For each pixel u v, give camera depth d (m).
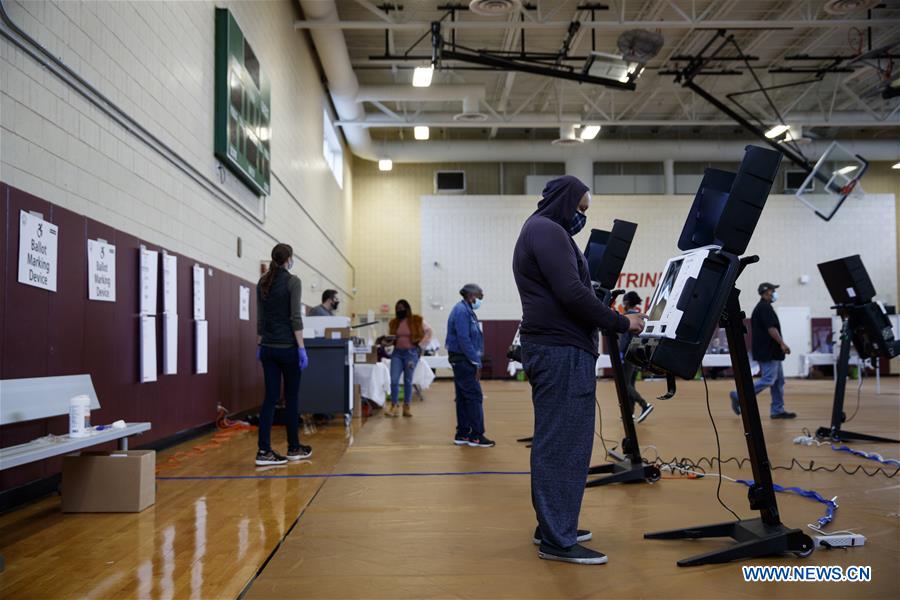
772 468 4.52
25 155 3.72
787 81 15.75
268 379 5.03
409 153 17.89
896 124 15.59
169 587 2.34
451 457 5.23
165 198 5.77
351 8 12.11
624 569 2.44
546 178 19.45
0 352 3.47
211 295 6.94
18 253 3.64
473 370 5.92
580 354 2.56
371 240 19.38
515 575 2.39
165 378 5.76
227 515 3.39
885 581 2.30
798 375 18.31
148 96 5.39
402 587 2.29
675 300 2.54
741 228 2.55
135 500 3.48
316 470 4.68
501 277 19.25
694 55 14.34
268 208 9.25
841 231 19.53
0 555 2.55
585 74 11.38
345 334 7.66
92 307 4.48
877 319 5.68
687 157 18.20
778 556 2.56
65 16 4.14
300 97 11.41
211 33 6.96
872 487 3.88
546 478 2.57
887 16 12.22
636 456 4.12
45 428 3.83
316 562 2.59
